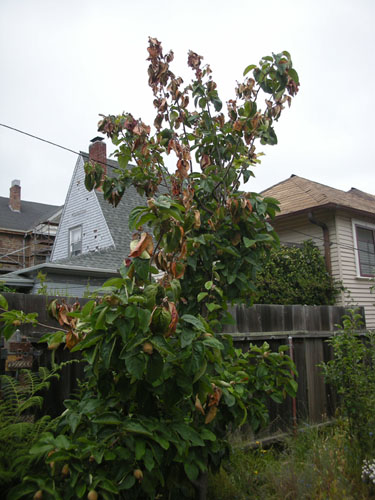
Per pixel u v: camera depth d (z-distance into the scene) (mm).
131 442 2162
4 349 3129
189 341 2182
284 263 10094
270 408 4875
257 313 5664
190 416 2799
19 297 3451
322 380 5727
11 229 26172
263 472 3896
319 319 6574
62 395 3430
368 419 4340
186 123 3896
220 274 3291
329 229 11391
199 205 3600
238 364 3381
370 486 3770
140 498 2598
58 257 19625
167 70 3896
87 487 2078
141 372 2029
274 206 3336
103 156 18438
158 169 3754
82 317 2324
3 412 2557
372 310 11742
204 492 2818
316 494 3494
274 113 3742
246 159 3693
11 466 2256
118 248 15992
